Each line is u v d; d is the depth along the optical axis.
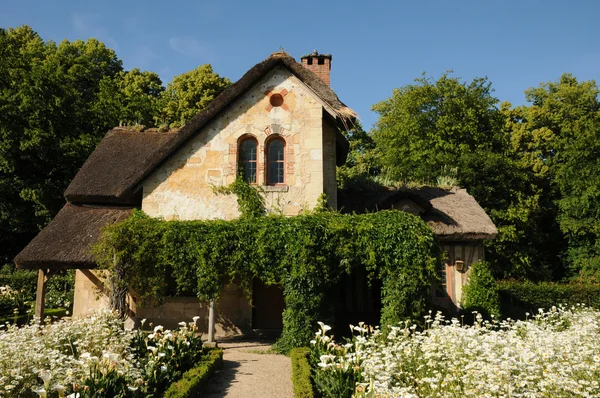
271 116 14.45
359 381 7.80
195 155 14.41
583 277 28.39
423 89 32.56
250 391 8.50
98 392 6.35
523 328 9.96
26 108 24.30
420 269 12.08
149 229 12.55
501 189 28.59
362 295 17.06
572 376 7.10
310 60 17.78
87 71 31.25
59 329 9.09
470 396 6.66
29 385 6.80
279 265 12.15
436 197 18.98
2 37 27.25
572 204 28.94
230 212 14.12
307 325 11.65
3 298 18.52
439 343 8.38
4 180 23.75
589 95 35.50
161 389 7.79
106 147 17.77
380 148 37.34
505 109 36.66
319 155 14.19
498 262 29.11
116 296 12.61
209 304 13.34
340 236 12.22
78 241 13.80
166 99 33.94
